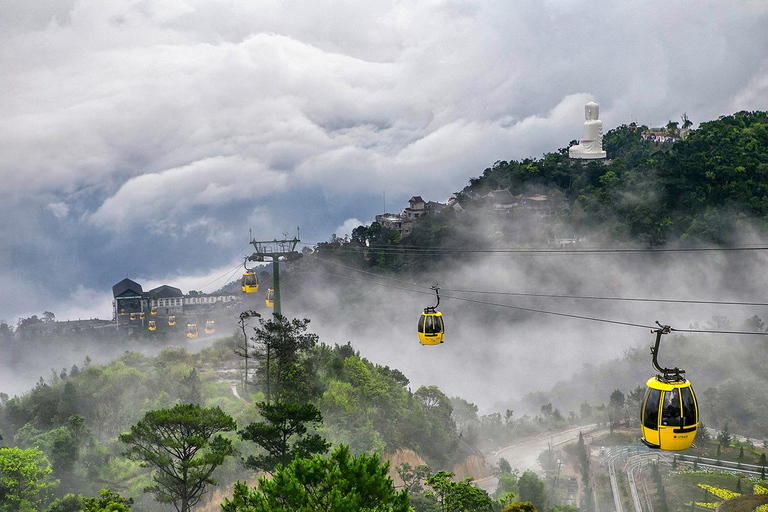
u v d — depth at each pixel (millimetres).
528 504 56406
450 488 49344
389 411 88438
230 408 75500
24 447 66250
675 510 88875
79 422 67688
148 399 78000
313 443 49594
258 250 76000
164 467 45500
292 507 26859
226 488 62250
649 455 111188
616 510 92312
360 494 28672
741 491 91688
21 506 49812
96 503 47969
